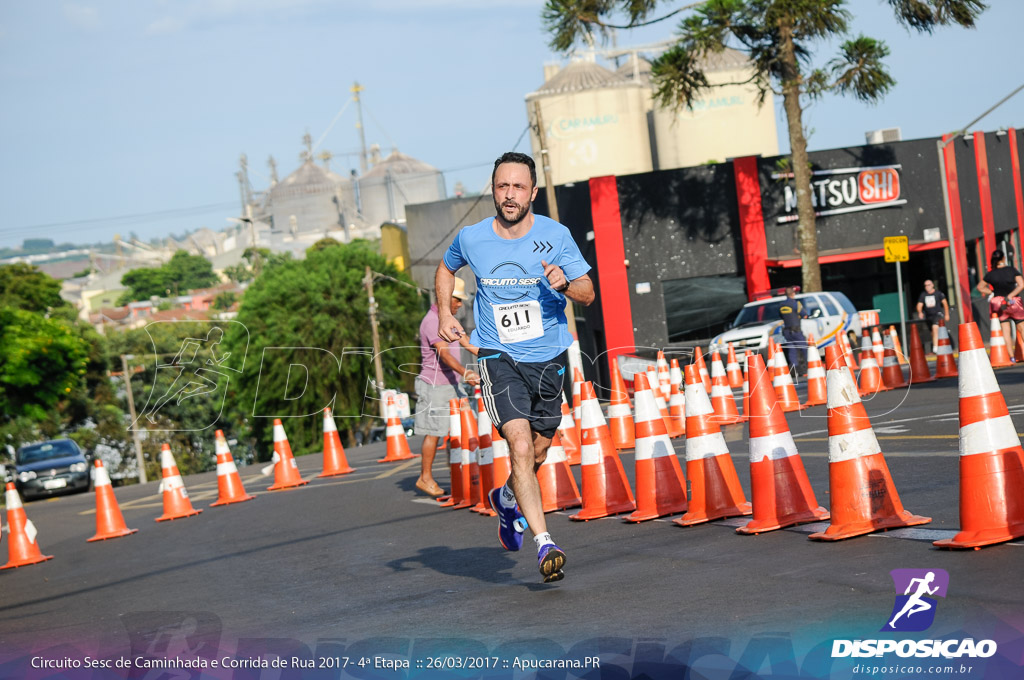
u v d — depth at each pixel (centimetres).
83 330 7238
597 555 911
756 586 697
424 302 4503
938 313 3016
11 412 5600
